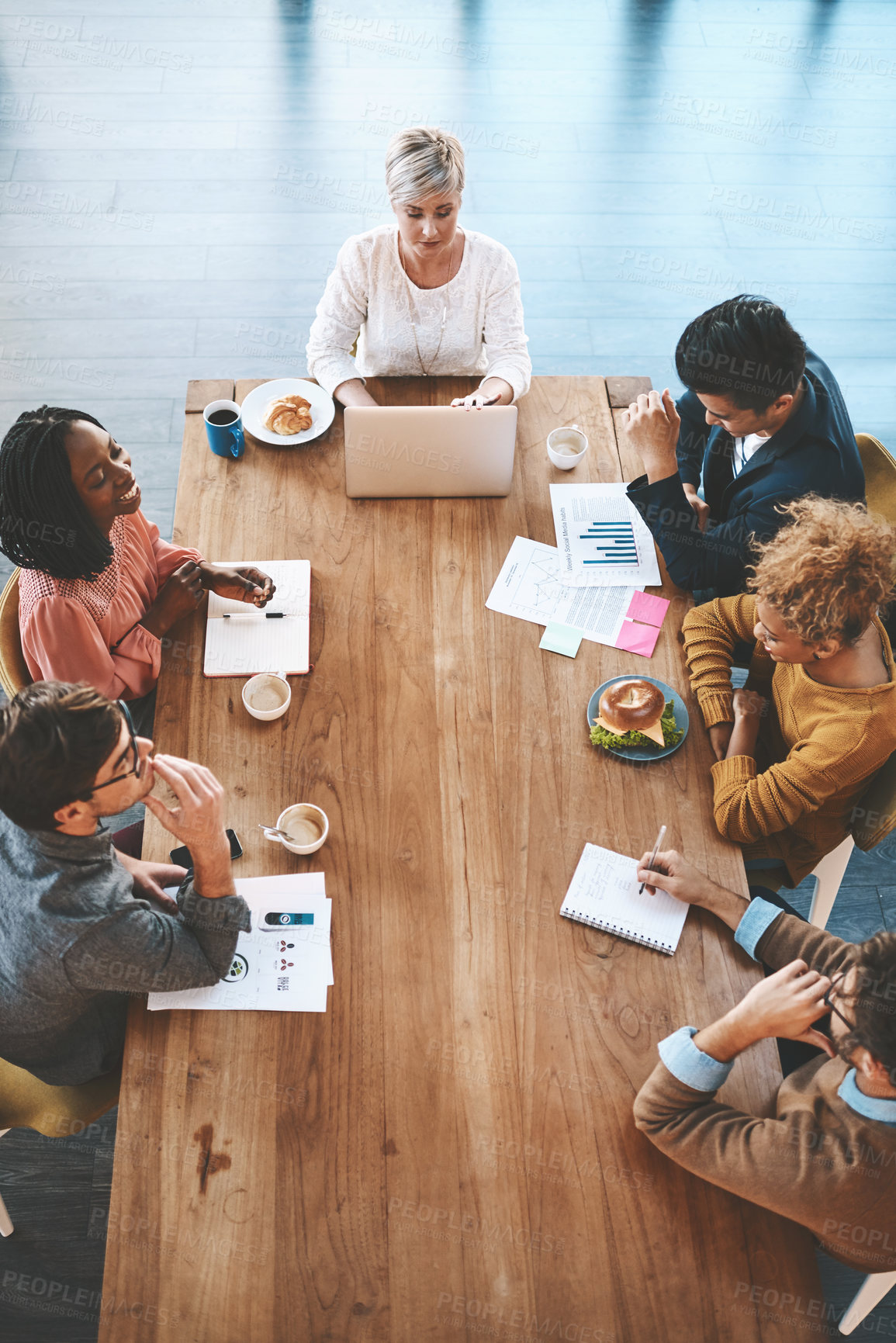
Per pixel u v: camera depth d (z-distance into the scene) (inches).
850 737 65.7
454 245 89.1
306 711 71.2
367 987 59.8
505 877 64.4
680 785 69.2
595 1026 59.1
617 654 75.2
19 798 51.1
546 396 90.7
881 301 146.7
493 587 78.3
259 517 81.7
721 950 62.2
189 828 56.5
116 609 73.5
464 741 70.2
